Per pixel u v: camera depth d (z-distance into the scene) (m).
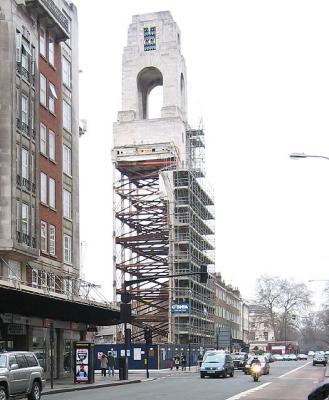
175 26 96.00
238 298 138.62
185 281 85.44
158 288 84.19
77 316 44.94
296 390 31.17
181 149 91.44
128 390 31.41
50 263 45.00
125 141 91.75
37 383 23.33
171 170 87.19
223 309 116.50
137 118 95.00
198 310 87.62
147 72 97.56
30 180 41.88
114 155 89.88
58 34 49.28
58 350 44.47
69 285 48.03
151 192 88.25
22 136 41.12
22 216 40.19
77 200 52.12
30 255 40.25
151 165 89.06
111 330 101.56
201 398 25.11
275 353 140.12
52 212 46.44
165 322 83.12
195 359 83.25
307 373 57.44
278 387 33.94
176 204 86.06
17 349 38.69
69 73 52.88
